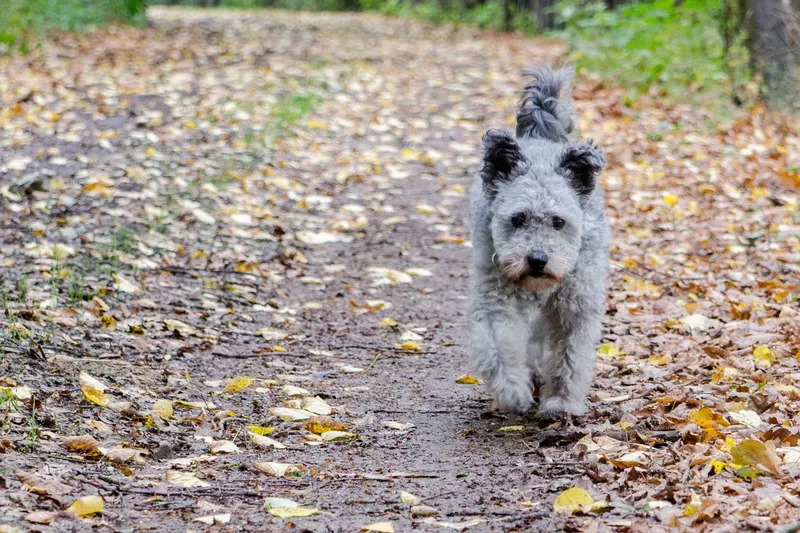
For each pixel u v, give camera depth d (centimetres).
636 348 758
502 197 609
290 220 1099
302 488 509
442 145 1436
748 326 777
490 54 2302
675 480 484
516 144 617
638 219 1123
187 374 676
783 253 990
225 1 4344
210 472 522
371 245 1053
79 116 1396
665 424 581
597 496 479
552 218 595
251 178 1205
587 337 627
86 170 1149
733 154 1344
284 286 926
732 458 503
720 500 453
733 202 1170
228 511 470
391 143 1433
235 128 1400
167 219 1032
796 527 394
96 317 758
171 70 1795
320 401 646
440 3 3459
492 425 622
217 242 1002
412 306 894
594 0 2280
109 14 2377
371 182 1255
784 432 537
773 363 698
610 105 1567
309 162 1300
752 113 1558
